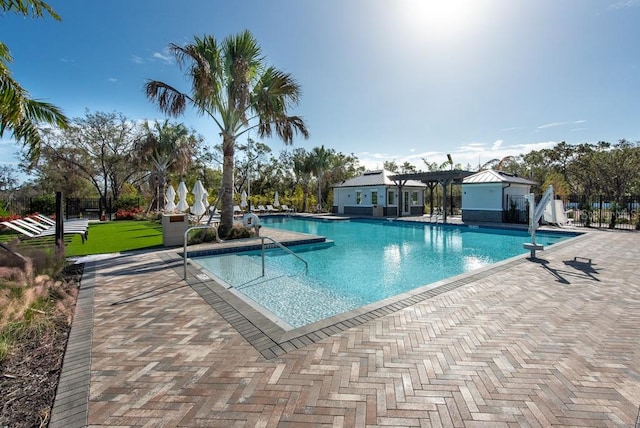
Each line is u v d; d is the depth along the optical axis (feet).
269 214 79.82
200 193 42.34
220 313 12.55
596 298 14.19
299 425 6.30
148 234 39.93
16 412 6.82
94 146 82.69
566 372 8.21
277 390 7.47
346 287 19.72
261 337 10.33
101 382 7.82
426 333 10.59
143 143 66.95
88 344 9.89
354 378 7.96
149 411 6.73
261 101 32.35
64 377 8.05
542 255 24.16
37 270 17.92
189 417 6.54
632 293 14.88
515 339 10.12
